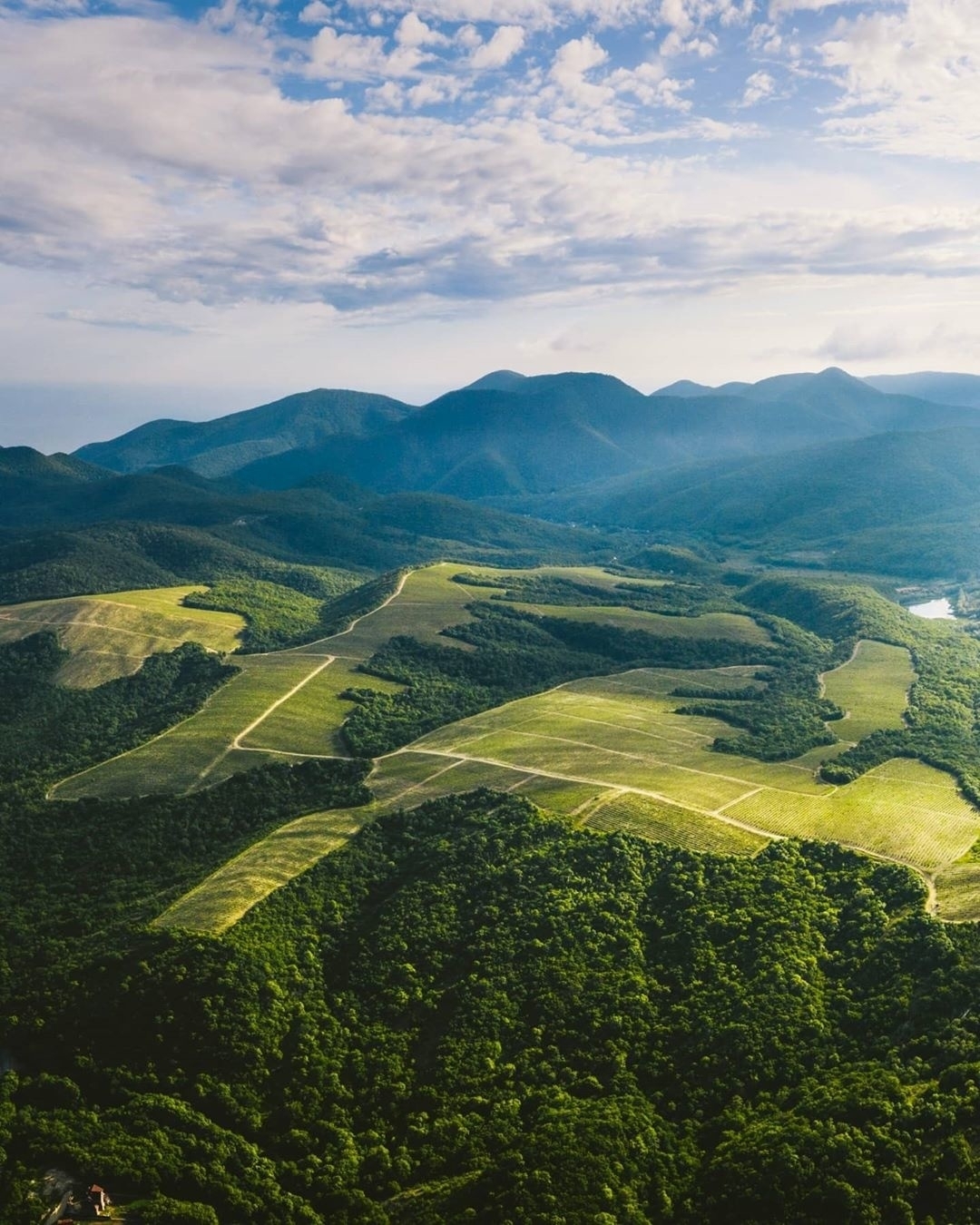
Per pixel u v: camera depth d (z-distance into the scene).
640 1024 162.00
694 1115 145.75
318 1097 155.75
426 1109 152.88
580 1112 143.88
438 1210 131.38
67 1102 153.88
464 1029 165.50
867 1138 128.12
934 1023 148.12
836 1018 157.38
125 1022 167.38
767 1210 122.75
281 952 184.62
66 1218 130.50
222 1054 160.88
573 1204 125.88
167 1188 137.00
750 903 185.25
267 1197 136.62
